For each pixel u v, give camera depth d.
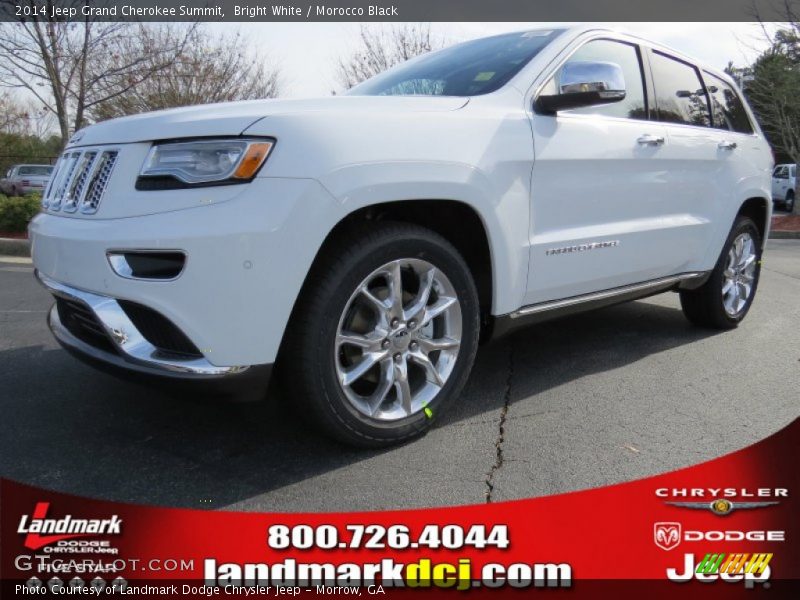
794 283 6.75
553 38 3.26
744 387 3.34
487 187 2.62
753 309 5.28
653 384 3.37
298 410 2.37
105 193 2.26
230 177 2.10
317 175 2.15
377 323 2.47
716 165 4.04
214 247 2.05
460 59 3.39
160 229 2.08
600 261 3.25
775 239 13.48
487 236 2.68
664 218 3.68
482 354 3.87
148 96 12.41
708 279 4.26
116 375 2.31
